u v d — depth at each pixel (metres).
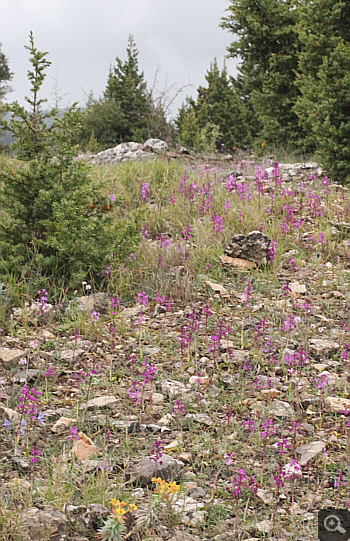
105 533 2.79
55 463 3.35
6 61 37.16
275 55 17.75
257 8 18.44
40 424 3.96
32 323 5.76
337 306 6.25
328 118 11.90
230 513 3.14
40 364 4.91
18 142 6.77
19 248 6.53
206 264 7.16
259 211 8.66
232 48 19.47
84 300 6.10
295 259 7.35
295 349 5.26
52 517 2.83
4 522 2.76
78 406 4.23
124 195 10.02
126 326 5.71
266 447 3.74
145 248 7.45
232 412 4.22
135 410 4.23
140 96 41.75
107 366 4.96
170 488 3.07
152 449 3.66
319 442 3.73
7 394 4.35
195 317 5.60
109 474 3.41
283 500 3.26
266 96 17.89
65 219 6.48
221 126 36.22
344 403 4.23
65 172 6.89
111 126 39.28
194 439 3.86
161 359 5.09
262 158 16.16
